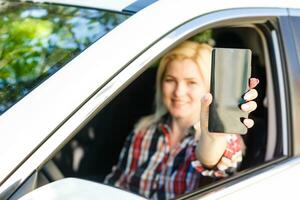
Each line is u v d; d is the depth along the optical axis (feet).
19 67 7.73
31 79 7.53
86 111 6.92
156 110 10.57
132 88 11.13
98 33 7.78
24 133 6.66
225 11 8.29
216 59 7.64
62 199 6.50
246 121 7.65
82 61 7.20
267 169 8.39
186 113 10.06
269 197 8.20
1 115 6.82
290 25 8.98
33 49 7.95
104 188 6.63
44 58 7.73
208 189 7.97
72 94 6.94
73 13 8.25
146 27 7.57
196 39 9.96
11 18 8.61
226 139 8.46
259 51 9.33
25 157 6.57
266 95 9.25
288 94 8.84
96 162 11.13
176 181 9.77
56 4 8.57
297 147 8.67
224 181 8.11
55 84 7.02
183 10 7.88
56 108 6.84
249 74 7.64
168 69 10.11
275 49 8.94
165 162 10.11
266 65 9.15
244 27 9.19
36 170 6.62
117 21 7.73
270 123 9.09
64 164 10.87
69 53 7.68
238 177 8.20
